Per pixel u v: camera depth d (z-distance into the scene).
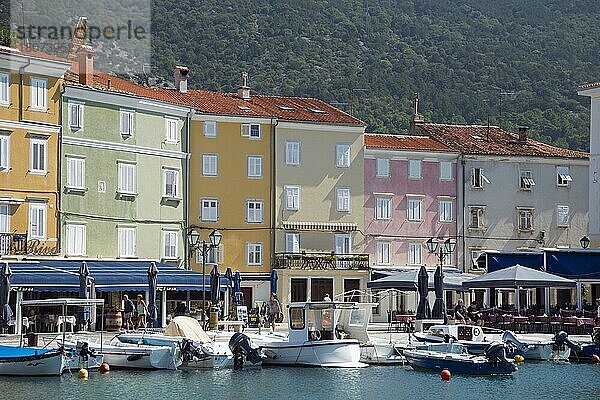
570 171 132.12
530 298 125.38
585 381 69.50
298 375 70.12
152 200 107.94
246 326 95.75
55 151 98.12
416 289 97.75
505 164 129.75
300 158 119.62
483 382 68.69
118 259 103.12
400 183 126.12
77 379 66.06
